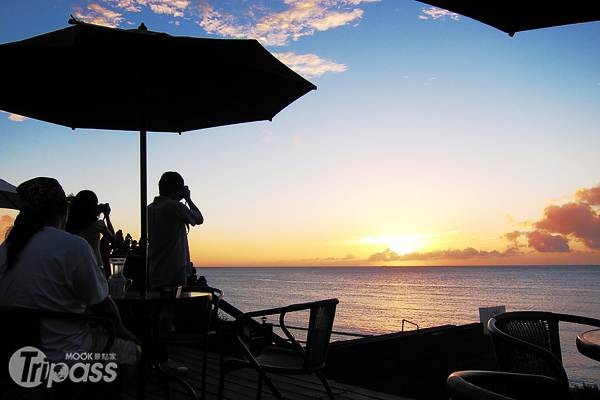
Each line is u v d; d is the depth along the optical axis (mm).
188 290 3713
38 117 3701
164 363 4176
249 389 3902
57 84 3336
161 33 2695
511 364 1777
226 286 188125
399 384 10164
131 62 3131
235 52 3002
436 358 11102
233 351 5824
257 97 3658
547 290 163000
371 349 9922
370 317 88000
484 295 142500
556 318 2137
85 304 2076
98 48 2877
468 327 12039
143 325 2828
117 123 4074
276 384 4105
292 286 186125
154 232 3822
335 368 9266
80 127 4000
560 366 1569
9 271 1918
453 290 164125
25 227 1974
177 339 2918
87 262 2000
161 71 3188
